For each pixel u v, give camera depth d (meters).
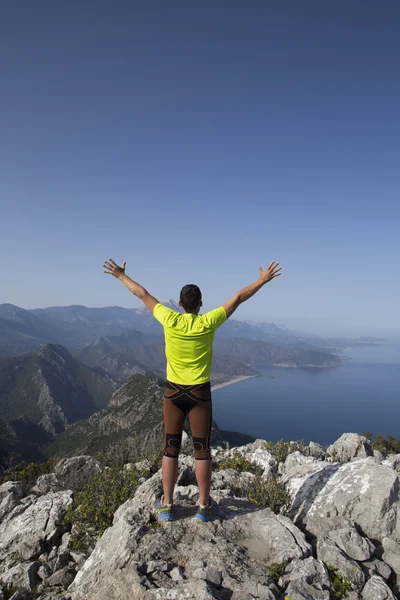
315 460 8.20
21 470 11.39
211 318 4.74
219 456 9.80
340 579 4.33
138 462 9.03
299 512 5.89
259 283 4.92
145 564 4.11
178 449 4.99
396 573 4.69
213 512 5.18
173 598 3.62
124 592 3.84
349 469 6.29
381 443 22.88
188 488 6.01
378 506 5.36
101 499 6.55
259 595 3.77
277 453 10.15
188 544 4.55
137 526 4.83
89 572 4.60
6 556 6.34
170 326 4.70
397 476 5.65
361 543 4.80
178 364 4.80
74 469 9.38
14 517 7.25
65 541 6.36
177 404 4.89
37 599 4.95
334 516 5.51
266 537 4.89
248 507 5.71
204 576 3.92
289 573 4.22
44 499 7.41
